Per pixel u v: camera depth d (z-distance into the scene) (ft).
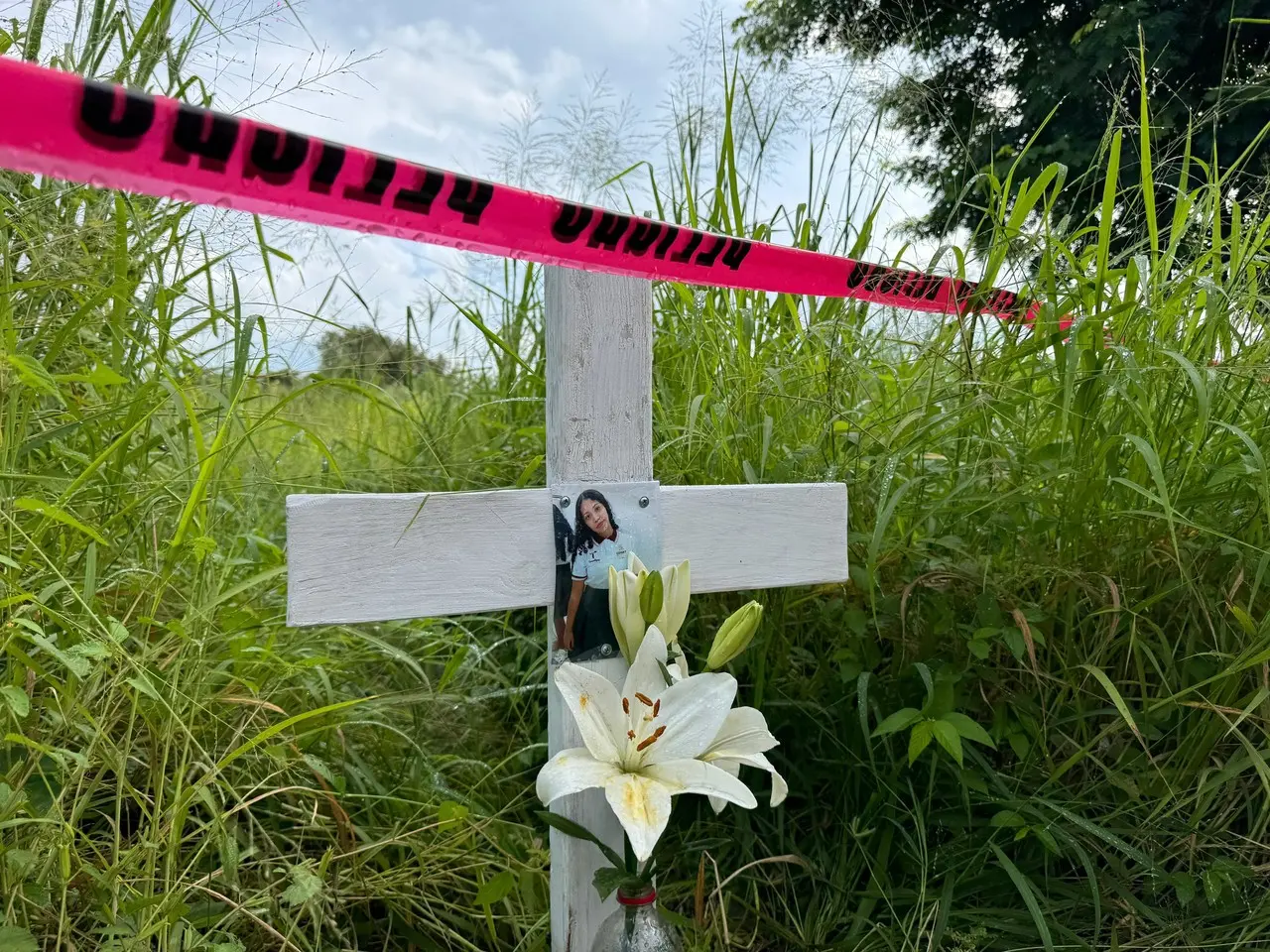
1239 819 5.09
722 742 3.51
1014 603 5.22
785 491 4.44
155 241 4.84
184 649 3.84
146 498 4.28
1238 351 5.52
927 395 5.86
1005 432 5.87
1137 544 5.29
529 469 5.95
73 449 4.67
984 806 5.06
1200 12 16.48
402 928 4.49
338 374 8.34
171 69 4.97
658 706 3.25
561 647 3.80
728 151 6.90
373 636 6.18
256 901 3.71
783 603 5.41
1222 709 4.38
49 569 3.89
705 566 4.25
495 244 2.98
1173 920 4.49
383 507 3.42
